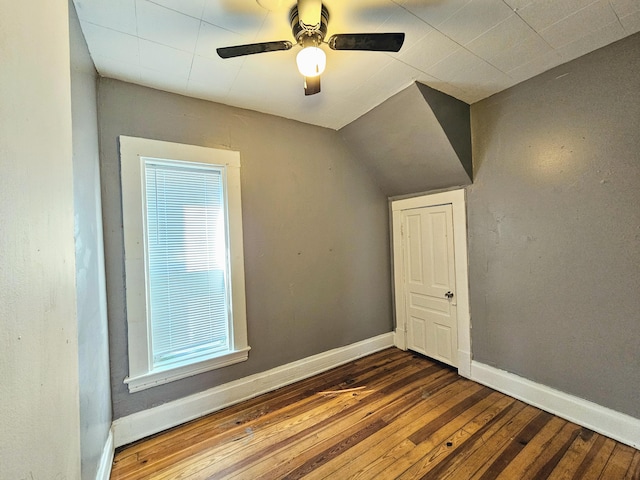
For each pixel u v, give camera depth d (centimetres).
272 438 201
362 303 339
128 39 166
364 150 323
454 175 279
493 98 252
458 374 287
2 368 46
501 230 252
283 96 239
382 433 203
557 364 220
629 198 185
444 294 305
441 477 166
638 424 182
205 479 168
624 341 189
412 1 149
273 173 273
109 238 198
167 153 219
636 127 181
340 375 292
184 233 229
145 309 209
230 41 171
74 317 87
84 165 150
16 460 49
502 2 151
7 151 49
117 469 176
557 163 216
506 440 193
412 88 233
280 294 275
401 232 353
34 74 62
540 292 228
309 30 145
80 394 127
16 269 51
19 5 55
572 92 206
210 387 234
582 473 165
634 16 165
